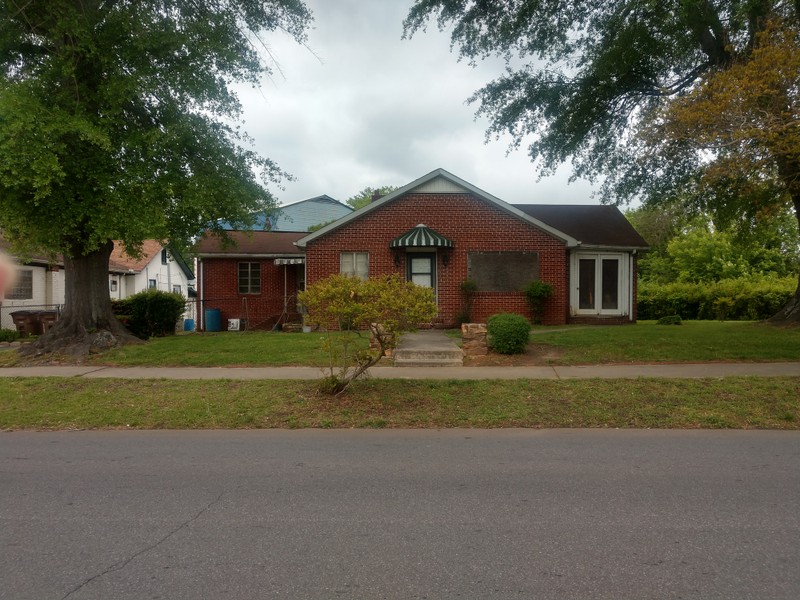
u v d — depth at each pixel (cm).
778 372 1002
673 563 374
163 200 1195
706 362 1120
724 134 995
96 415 820
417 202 1812
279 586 347
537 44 1580
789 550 393
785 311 1606
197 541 413
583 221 2114
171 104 1232
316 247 1803
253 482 547
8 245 2092
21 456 642
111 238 1162
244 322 2266
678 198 1750
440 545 404
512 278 1817
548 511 467
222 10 1316
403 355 1153
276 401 870
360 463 607
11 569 372
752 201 1338
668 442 688
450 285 1808
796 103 962
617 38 1366
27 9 1116
